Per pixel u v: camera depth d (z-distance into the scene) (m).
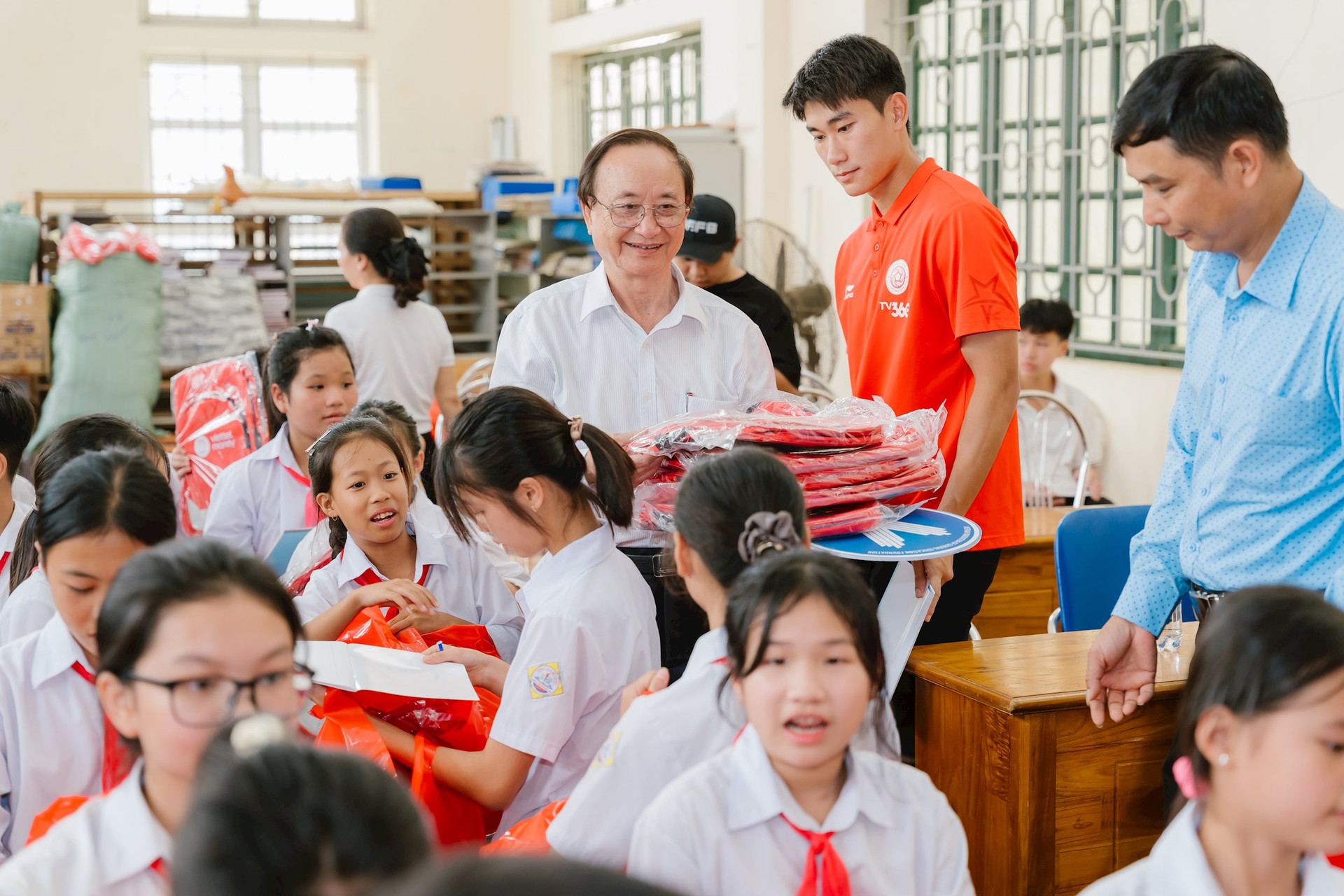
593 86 9.20
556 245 7.44
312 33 9.73
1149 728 1.80
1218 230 1.54
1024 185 5.19
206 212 6.76
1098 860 1.79
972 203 2.07
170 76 9.54
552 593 1.69
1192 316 1.76
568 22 9.03
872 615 1.14
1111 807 1.79
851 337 2.35
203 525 3.02
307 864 0.69
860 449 1.84
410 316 3.81
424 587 2.22
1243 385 1.61
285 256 6.83
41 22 9.04
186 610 1.08
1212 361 1.69
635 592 1.75
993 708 1.76
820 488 1.77
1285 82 3.82
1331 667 1.01
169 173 9.62
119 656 1.09
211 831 0.70
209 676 1.08
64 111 9.17
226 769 0.75
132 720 1.12
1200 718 1.08
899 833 1.20
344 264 3.79
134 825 1.12
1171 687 1.78
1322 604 1.06
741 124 6.73
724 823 1.17
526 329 2.20
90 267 5.88
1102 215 4.78
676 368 2.18
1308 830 1.03
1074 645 2.02
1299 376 1.54
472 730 1.83
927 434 1.92
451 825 1.71
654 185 2.02
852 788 1.18
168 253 6.66
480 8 10.07
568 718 1.64
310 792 0.72
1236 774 1.05
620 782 1.34
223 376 3.16
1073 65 4.85
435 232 7.32
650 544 2.00
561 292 2.20
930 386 2.19
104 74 9.23
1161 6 4.38
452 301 7.43
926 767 1.96
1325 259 1.51
